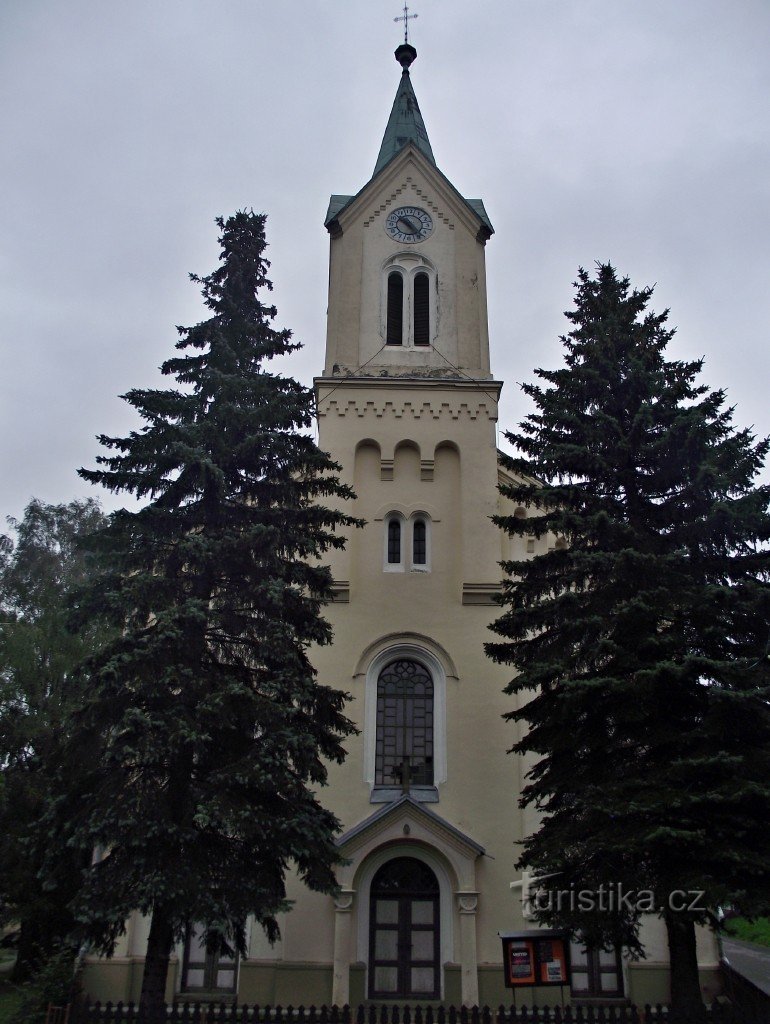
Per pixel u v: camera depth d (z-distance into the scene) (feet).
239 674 58.08
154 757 49.08
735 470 58.95
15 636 98.63
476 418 93.97
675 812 48.96
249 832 48.75
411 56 129.18
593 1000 71.51
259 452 61.87
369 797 78.18
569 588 62.59
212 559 56.54
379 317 100.17
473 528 88.89
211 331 65.16
